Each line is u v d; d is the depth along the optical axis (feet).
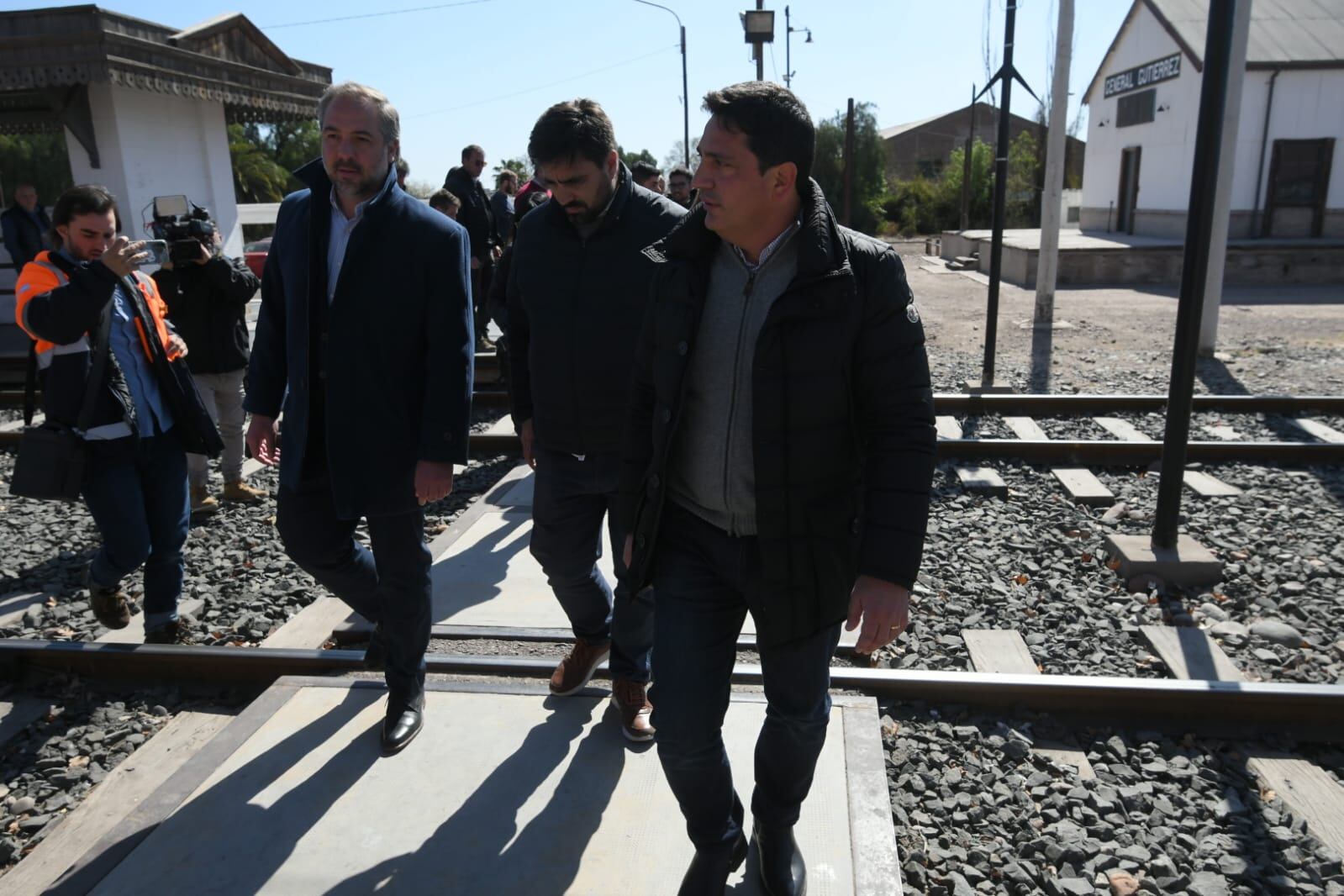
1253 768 10.55
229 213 42.52
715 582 7.35
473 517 19.11
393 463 9.80
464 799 9.53
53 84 32.99
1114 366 34.55
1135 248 64.59
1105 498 19.84
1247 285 63.93
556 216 9.94
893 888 8.22
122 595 13.50
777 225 6.64
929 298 58.80
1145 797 10.04
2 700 12.69
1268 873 8.93
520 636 13.79
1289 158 71.00
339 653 12.64
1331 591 15.24
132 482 12.78
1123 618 14.58
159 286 18.80
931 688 11.66
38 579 16.96
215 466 23.89
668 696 7.23
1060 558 16.79
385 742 10.30
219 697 12.73
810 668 7.14
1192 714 11.41
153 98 37.86
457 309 9.74
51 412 12.35
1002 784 10.28
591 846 8.86
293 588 16.14
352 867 8.65
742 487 6.90
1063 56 41.22
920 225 156.35
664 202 9.91
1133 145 84.89
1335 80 69.56
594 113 9.22
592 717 10.98
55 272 11.97
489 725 10.84
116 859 8.84
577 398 9.95
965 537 17.90
